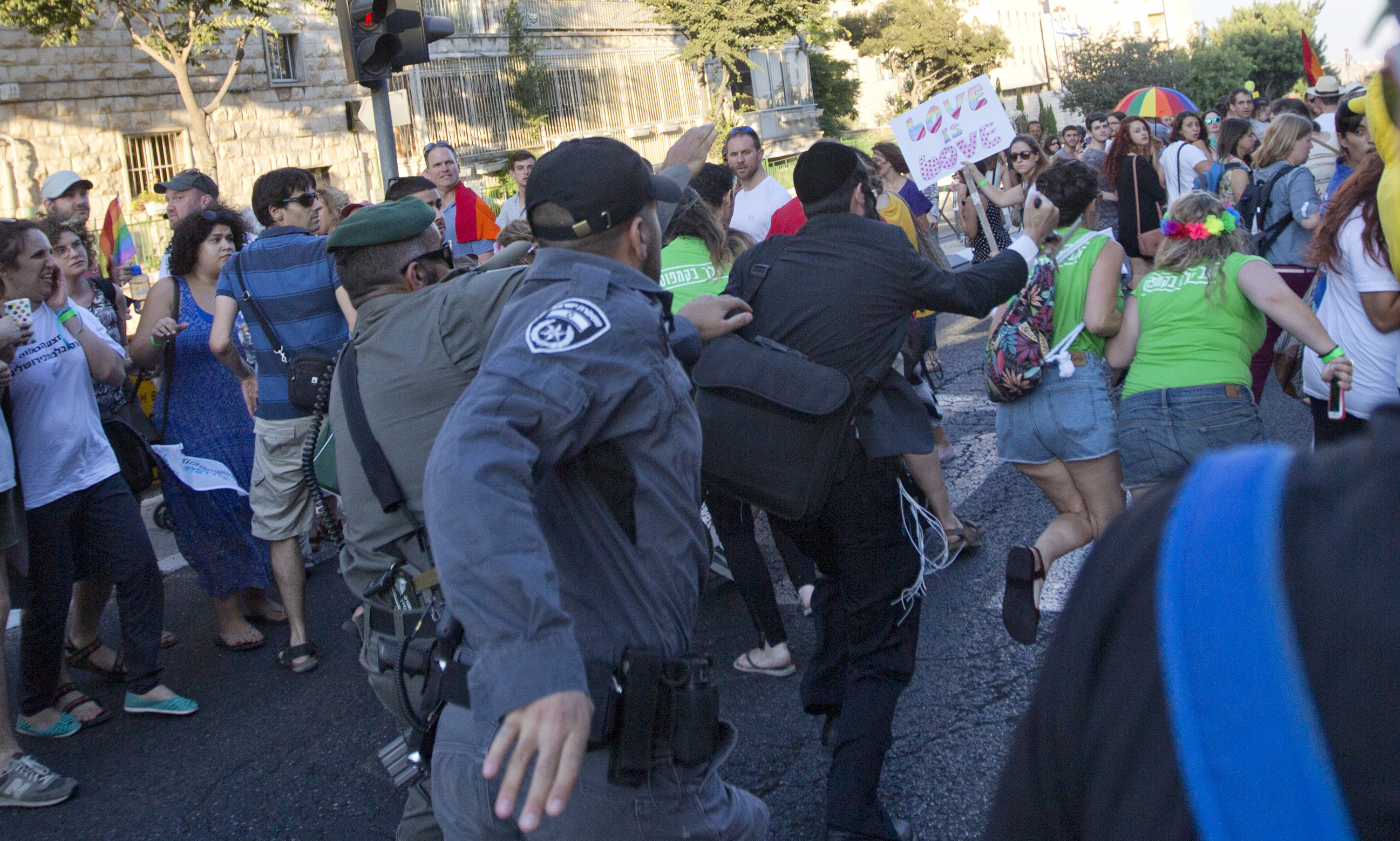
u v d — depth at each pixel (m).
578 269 1.88
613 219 1.93
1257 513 0.70
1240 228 3.74
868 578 2.94
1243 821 0.64
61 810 3.63
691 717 1.85
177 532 4.72
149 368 4.83
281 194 4.61
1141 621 0.75
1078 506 3.92
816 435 2.82
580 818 1.80
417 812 2.37
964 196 9.12
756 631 4.52
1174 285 3.74
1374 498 0.66
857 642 2.98
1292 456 0.74
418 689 2.15
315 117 22.44
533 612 1.47
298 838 3.40
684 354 2.11
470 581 1.48
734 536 4.06
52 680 4.12
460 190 7.05
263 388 4.40
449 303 2.22
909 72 49.62
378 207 2.37
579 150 1.93
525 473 1.58
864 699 2.91
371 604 2.29
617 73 31.94
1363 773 0.61
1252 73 60.34
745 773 3.51
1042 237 3.48
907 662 2.98
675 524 1.88
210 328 4.90
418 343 2.21
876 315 2.90
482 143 27.45
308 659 4.58
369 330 2.27
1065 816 0.83
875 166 6.06
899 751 3.53
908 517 3.02
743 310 2.77
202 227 4.89
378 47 6.98
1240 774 0.64
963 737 3.56
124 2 17.70
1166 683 0.70
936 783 3.33
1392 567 0.63
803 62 41.66
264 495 4.48
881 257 2.92
